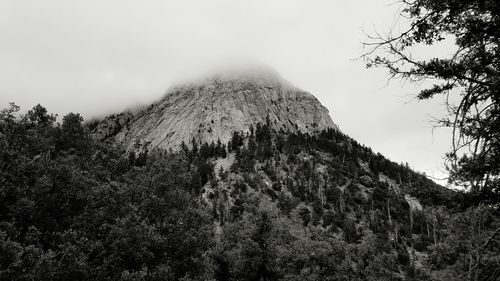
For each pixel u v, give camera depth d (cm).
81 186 3108
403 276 4559
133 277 2517
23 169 2862
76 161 3653
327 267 4006
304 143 17825
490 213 558
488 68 553
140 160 12281
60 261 2272
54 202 2895
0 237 2023
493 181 525
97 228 2906
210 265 3525
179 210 3631
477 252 506
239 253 3588
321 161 15725
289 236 4138
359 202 12531
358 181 14338
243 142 18400
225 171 14500
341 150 17425
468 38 559
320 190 13062
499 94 536
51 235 2767
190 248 3319
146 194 3450
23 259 2128
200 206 4294
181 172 4012
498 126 531
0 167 2784
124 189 3403
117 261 2619
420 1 557
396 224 10206
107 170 4141
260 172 14250
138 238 2717
